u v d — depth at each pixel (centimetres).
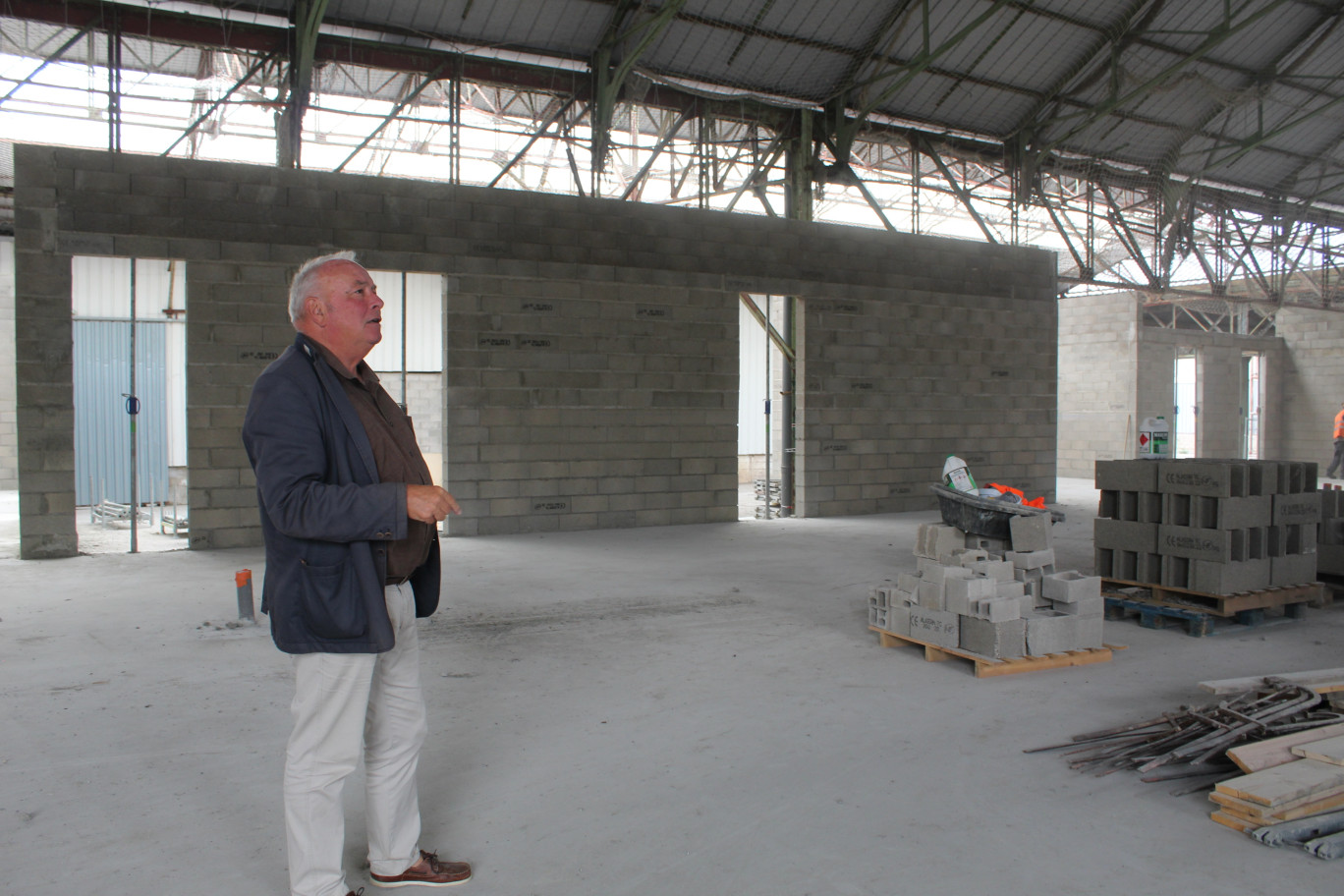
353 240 910
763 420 1747
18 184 802
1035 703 408
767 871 255
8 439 1466
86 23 852
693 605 622
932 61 1035
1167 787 313
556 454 1003
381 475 224
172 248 847
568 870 255
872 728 375
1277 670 466
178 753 347
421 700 246
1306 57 1258
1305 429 2023
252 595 604
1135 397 1758
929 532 522
